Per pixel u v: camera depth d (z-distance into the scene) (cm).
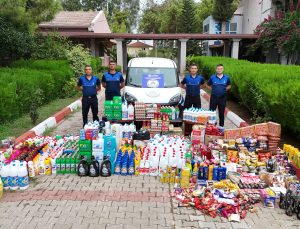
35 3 1590
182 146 622
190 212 464
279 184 536
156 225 429
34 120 888
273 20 2281
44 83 1167
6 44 1459
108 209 468
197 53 3844
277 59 2497
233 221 441
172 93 899
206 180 560
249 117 1038
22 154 590
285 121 760
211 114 779
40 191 523
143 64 1005
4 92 837
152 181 568
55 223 430
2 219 439
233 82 1174
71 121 998
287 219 451
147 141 682
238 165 603
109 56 3369
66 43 1881
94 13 3344
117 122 791
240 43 2877
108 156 589
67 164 591
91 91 839
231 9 3306
